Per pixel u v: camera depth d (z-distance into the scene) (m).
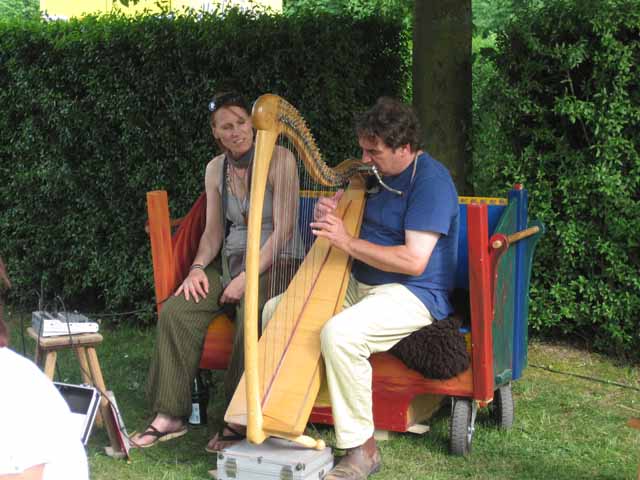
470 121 4.91
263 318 3.49
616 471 3.41
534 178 4.84
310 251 3.59
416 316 3.33
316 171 3.16
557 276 4.86
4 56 5.75
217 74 5.07
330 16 4.99
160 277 3.83
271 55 4.94
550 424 3.93
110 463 3.46
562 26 4.62
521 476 3.36
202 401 3.87
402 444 3.64
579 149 4.74
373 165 3.42
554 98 4.74
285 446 3.22
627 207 4.62
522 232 3.67
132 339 5.39
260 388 3.08
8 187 5.90
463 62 4.86
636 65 4.56
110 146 5.43
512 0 4.94
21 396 1.49
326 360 3.16
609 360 4.84
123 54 5.24
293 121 2.98
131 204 5.42
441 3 4.80
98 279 5.64
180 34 5.09
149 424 3.91
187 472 3.38
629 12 4.48
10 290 6.02
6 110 5.82
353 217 3.49
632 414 4.09
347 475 3.19
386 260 3.26
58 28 5.55
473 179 4.93
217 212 3.92
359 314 3.22
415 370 3.35
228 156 3.82
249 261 2.90
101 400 3.53
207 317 3.73
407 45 5.27
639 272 4.71
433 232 3.29
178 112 5.15
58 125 5.55
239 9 5.20
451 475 3.37
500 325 3.53
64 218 5.69
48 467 1.50
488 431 3.82
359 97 5.05
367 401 3.21
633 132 4.64
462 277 3.98
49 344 3.53
